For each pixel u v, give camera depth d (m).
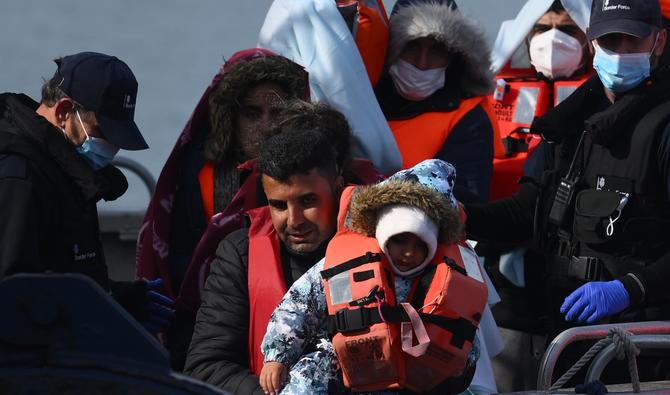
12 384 5.73
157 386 5.76
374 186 9.19
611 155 11.90
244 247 10.61
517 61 18.06
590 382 9.71
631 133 11.74
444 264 9.19
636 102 11.72
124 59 100.12
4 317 5.75
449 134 14.14
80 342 5.78
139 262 12.74
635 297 11.23
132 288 11.01
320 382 9.31
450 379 9.42
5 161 9.53
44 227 9.59
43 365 5.76
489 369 11.16
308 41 13.48
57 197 9.73
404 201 9.05
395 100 14.75
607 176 11.89
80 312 5.77
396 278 9.22
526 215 12.83
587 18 16.58
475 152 14.10
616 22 11.69
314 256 10.29
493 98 17.64
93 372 5.75
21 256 9.23
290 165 9.89
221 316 10.41
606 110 11.87
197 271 11.88
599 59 11.95
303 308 9.41
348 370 9.11
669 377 12.15
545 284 12.74
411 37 14.08
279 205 10.09
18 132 9.80
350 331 8.98
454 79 14.67
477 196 13.83
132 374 5.76
